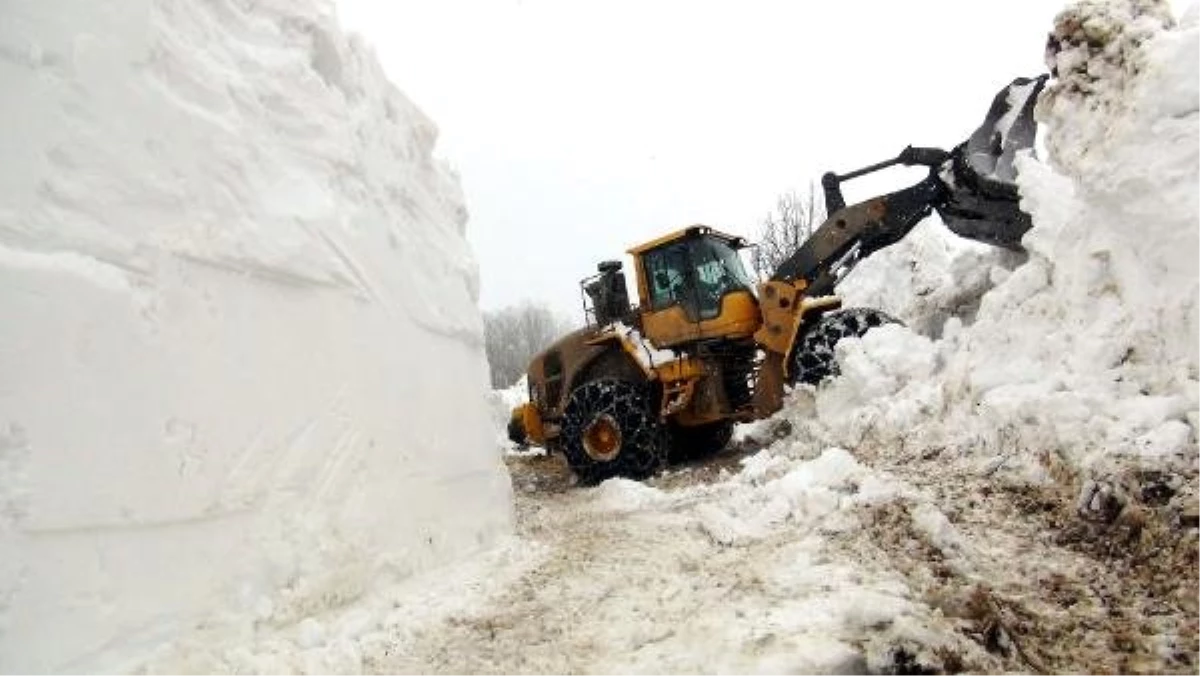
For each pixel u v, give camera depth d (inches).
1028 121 291.9
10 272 95.7
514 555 180.2
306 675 108.3
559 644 117.6
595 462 335.6
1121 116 167.2
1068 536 138.3
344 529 139.6
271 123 149.1
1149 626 107.1
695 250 337.7
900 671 96.3
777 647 102.8
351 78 181.6
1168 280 158.1
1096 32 177.5
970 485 170.4
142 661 101.3
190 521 113.0
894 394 255.0
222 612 114.0
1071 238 188.5
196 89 130.8
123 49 116.6
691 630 114.9
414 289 188.1
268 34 156.6
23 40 102.6
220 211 128.8
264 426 129.0
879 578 128.6
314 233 148.1
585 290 381.1
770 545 162.7
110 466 102.9
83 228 105.7
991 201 289.9
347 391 149.8
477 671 109.7
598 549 180.4
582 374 372.5
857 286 470.6
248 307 131.1
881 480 181.2
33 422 95.1
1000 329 203.5
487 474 206.4
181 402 115.0
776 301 313.6
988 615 107.9
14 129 100.0
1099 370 165.2
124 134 114.3
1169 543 121.3
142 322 111.3
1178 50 157.8
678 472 317.4
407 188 201.6
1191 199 151.9
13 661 88.9
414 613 134.6
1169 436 136.7
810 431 276.4
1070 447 155.3
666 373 329.4
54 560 94.9
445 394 191.6
